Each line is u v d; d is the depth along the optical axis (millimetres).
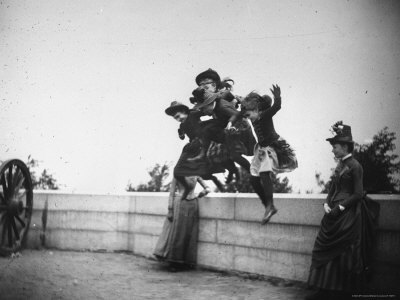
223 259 6043
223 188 6594
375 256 4605
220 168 6453
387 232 4555
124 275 5711
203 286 5223
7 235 6781
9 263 5859
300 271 5246
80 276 5461
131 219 7422
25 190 6953
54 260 6367
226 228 6059
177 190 6805
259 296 4750
